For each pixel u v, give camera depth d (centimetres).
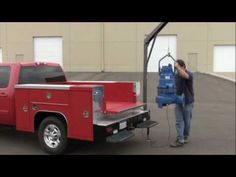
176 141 711
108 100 743
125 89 733
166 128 889
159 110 1204
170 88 693
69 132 614
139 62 2727
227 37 2692
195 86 1886
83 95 598
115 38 2733
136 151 669
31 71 729
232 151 670
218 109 1243
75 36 2772
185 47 2716
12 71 700
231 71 2712
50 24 2794
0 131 836
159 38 2714
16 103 673
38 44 2828
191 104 709
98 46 2753
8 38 2842
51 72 781
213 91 1714
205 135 816
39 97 645
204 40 2703
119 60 2745
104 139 589
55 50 2814
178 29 2702
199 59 2716
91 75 2444
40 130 650
